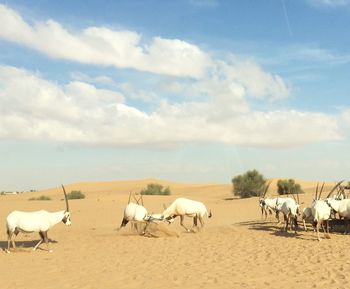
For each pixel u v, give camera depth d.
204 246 16.20
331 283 10.19
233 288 10.05
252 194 56.25
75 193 62.62
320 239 16.52
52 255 15.12
